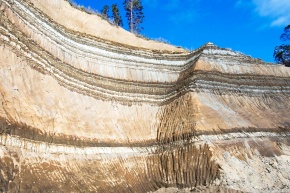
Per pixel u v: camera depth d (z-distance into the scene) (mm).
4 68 19078
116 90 28438
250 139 26141
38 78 21469
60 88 23234
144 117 28172
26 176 16016
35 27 24062
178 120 26672
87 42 29297
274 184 22781
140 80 31344
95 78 27625
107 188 19438
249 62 36219
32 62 21516
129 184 20984
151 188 21453
